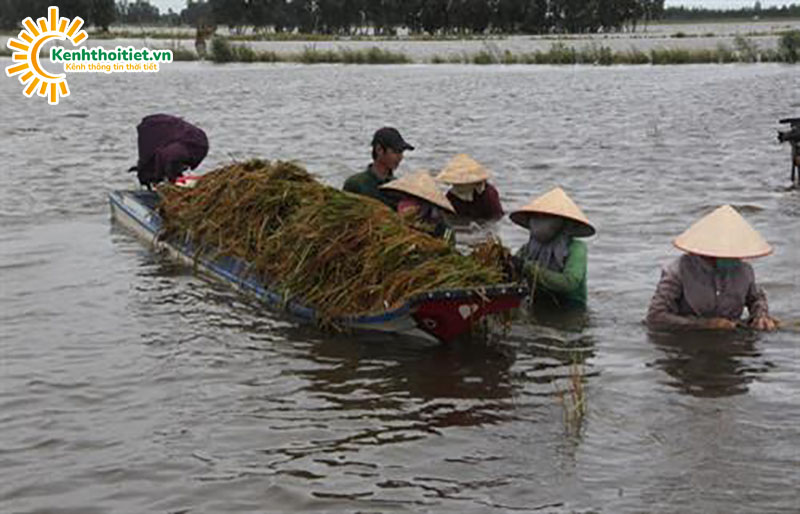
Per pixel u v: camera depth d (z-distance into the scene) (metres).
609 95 34.50
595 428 6.64
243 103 31.97
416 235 8.81
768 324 8.54
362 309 8.55
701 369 7.70
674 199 14.50
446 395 7.26
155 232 11.60
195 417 6.85
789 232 12.09
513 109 29.78
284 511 5.57
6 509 5.62
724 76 43.53
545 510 5.54
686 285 8.68
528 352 8.18
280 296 9.20
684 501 5.61
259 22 106.38
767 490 5.72
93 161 18.66
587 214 13.46
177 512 5.57
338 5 103.12
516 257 9.16
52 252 11.50
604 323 8.85
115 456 6.27
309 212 9.47
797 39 54.84
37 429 6.67
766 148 20.00
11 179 16.50
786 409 6.89
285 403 7.10
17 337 8.53
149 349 8.22
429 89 37.91
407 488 5.82
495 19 104.06
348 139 22.08
